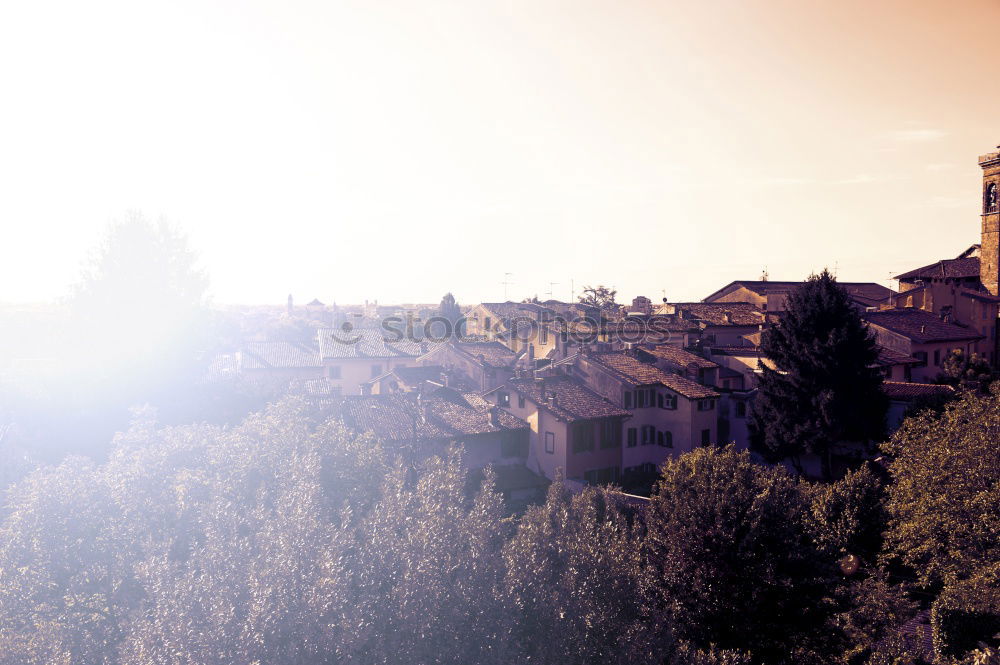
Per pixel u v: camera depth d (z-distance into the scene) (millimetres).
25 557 19281
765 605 23531
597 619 15891
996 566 23672
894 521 31219
